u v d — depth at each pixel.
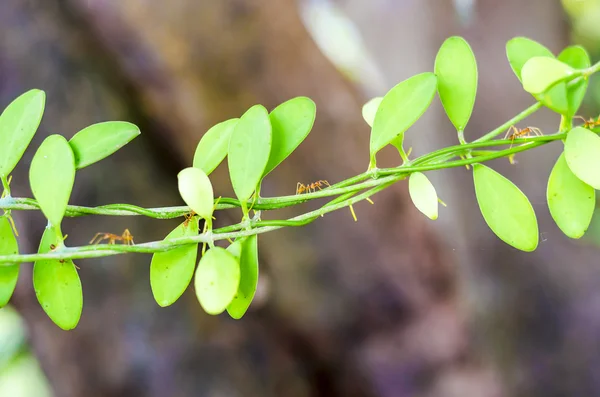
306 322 0.58
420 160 0.27
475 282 0.73
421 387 0.61
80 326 0.53
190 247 0.27
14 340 0.83
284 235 0.56
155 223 0.54
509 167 0.81
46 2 0.49
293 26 0.59
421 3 0.90
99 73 0.52
